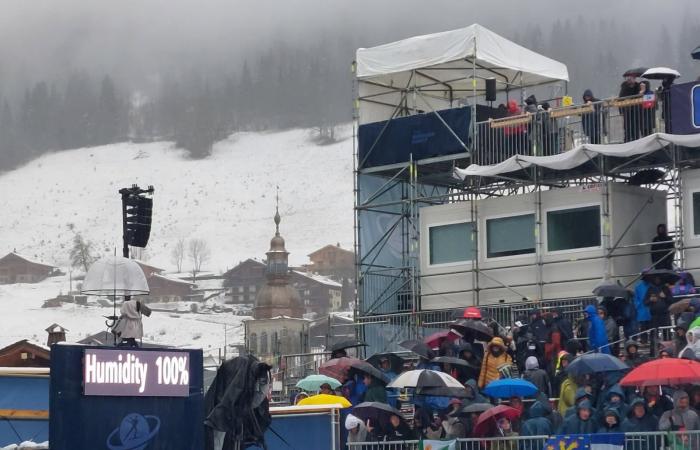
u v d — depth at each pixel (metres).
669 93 34.81
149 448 20.08
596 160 36.62
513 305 37.91
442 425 26.69
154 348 20.30
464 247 40.09
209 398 21.92
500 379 26.38
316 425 24.92
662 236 35.44
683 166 36.12
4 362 37.81
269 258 145.50
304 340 59.38
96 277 26.77
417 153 40.72
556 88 44.59
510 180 39.25
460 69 42.34
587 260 36.88
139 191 35.75
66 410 19.56
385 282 42.25
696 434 21.89
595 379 25.94
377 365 31.00
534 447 24.03
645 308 30.55
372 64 42.16
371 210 42.56
